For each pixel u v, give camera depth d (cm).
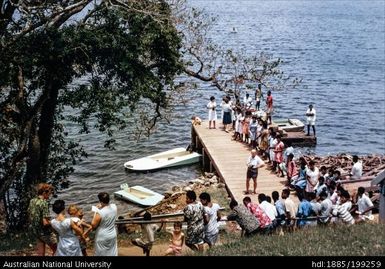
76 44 1928
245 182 2669
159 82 2230
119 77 2119
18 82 1942
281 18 15512
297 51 9119
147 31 2114
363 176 2662
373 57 8688
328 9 19700
